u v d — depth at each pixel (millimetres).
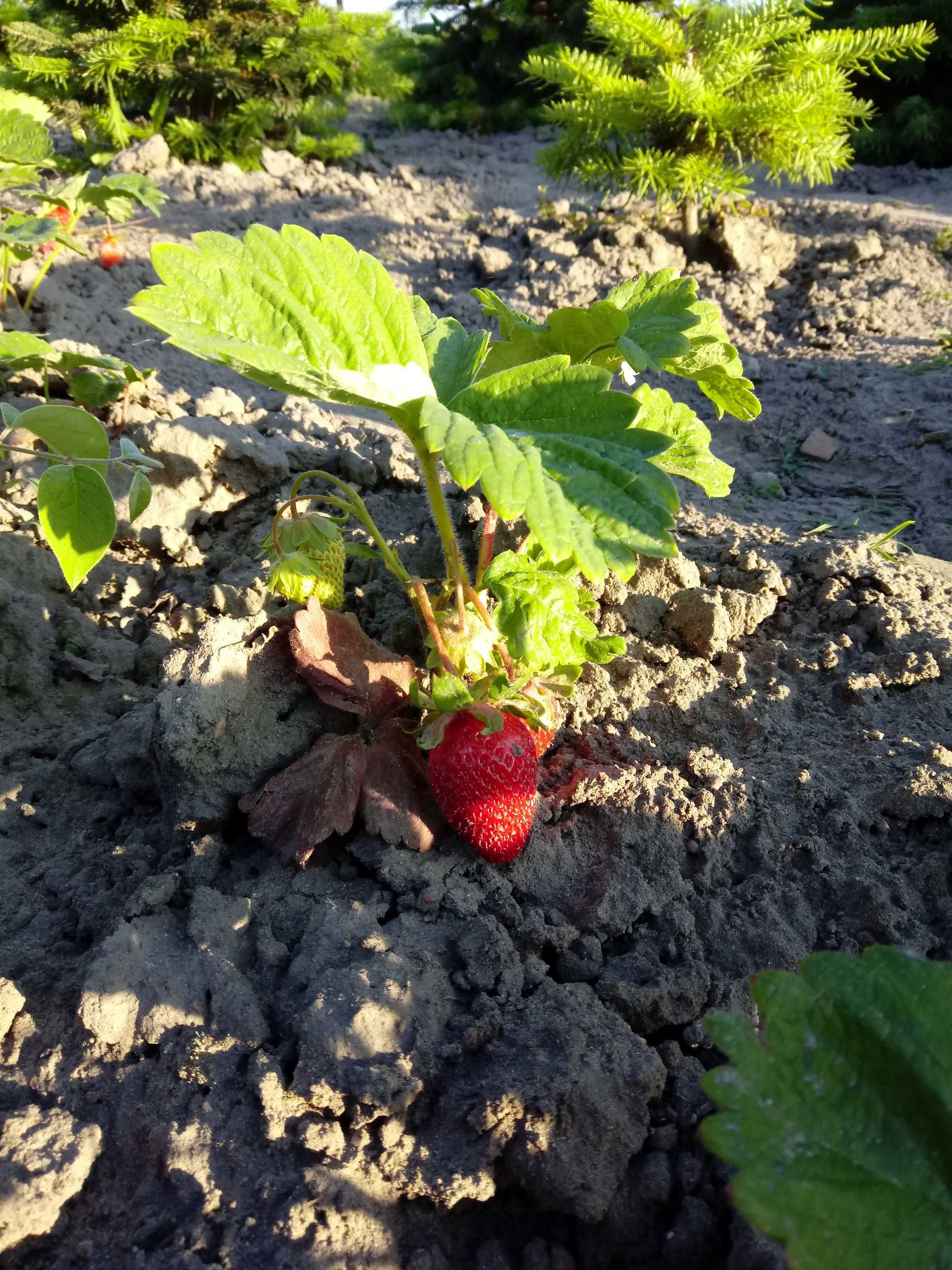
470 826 226
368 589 321
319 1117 192
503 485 170
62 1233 181
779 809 260
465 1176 184
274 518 260
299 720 255
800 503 454
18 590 321
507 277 686
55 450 258
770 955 226
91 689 310
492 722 217
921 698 302
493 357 267
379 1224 181
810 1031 155
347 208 833
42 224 395
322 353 194
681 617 311
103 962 210
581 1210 184
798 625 331
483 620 233
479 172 1032
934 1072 152
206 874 238
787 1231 140
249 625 263
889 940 230
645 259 678
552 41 1381
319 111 1033
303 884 234
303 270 194
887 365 562
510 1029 205
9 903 240
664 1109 200
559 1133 188
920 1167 147
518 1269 184
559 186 827
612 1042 203
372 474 382
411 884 231
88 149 912
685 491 460
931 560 379
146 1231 179
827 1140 147
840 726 295
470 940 220
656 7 726
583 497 177
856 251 693
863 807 263
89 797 272
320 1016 199
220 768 246
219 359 184
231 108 984
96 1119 195
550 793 255
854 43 696
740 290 659
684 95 652
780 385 562
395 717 252
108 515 240
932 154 1082
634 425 273
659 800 252
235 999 207
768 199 893
